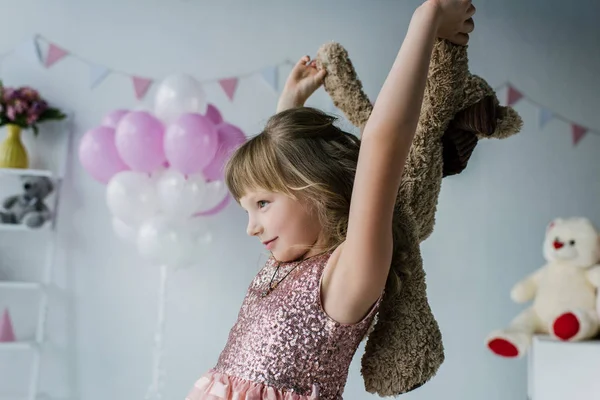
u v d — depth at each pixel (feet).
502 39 10.20
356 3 10.10
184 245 8.20
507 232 9.96
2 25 9.77
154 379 9.02
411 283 2.83
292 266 2.99
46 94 9.70
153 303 9.62
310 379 2.77
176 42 9.89
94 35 9.82
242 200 3.08
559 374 7.41
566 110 10.15
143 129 7.97
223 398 2.82
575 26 10.27
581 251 8.09
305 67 3.74
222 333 9.62
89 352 9.52
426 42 2.54
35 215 9.08
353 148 3.11
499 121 2.96
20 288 9.59
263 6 10.02
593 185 10.05
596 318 7.56
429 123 2.86
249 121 9.84
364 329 2.82
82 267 9.59
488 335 8.93
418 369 2.79
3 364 9.45
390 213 2.52
